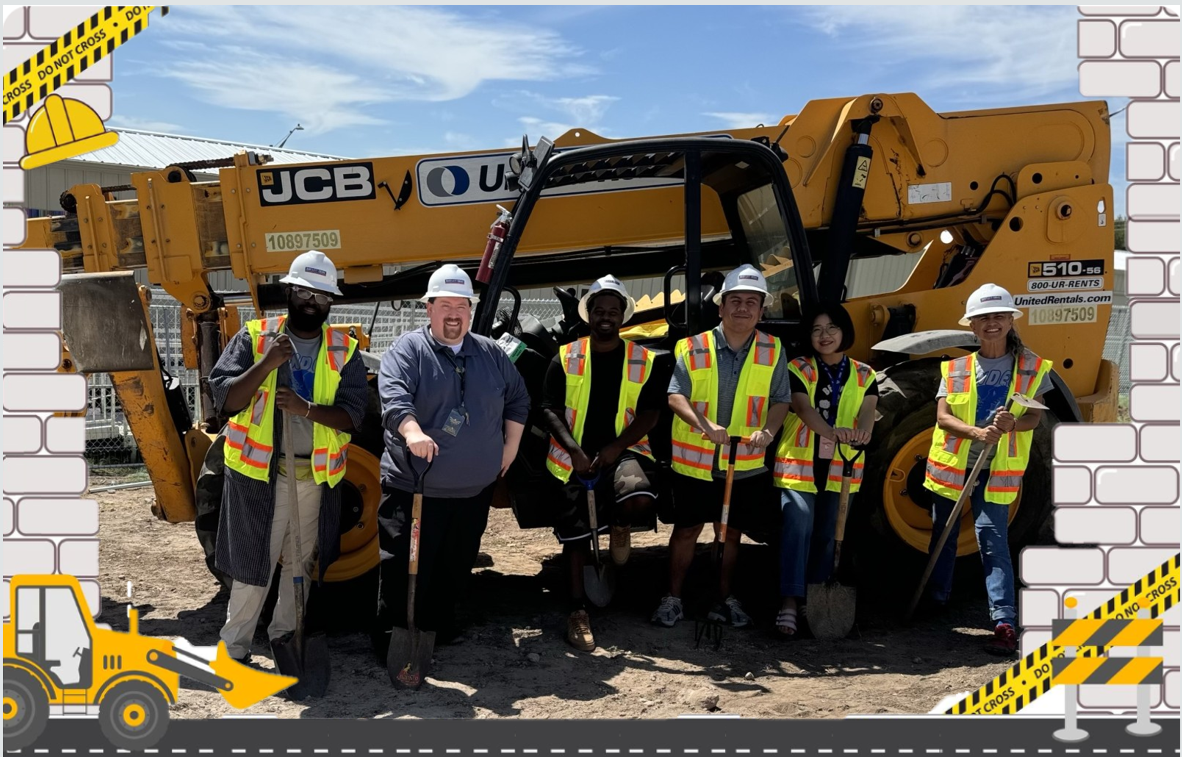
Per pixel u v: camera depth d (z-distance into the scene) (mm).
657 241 5203
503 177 5031
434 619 4105
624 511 4254
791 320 4797
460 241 5043
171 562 5723
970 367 4387
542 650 4246
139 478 8398
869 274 12766
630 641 4371
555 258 5656
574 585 4371
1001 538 4328
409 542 3865
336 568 4559
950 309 5133
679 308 4879
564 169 4691
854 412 4355
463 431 3781
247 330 3791
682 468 4387
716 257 5605
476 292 5539
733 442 4203
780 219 4762
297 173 4969
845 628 4426
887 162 5199
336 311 10797
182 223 4961
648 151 4465
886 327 5059
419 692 3764
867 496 4715
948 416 4375
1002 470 4309
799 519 4379
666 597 4625
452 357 3828
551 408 4316
